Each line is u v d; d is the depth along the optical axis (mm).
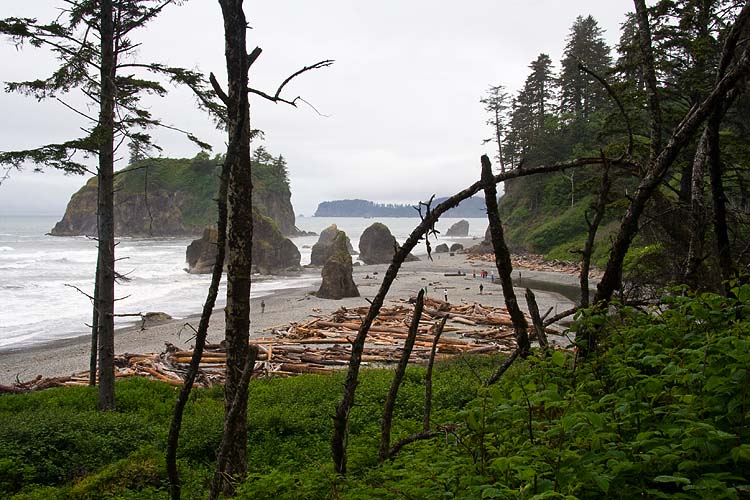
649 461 2434
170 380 19656
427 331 28266
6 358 24500
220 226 4141
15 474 8750
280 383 15773
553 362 3645
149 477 8594
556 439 2891
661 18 15297
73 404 13609
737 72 3898
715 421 2719
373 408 11570
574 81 75688
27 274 55750
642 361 3299
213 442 10133
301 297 43531
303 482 4191
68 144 11031
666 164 4223
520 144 86562
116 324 32281
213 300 4180
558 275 55625
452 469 3176
